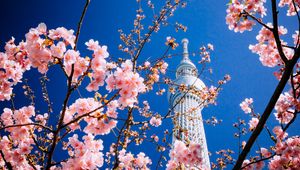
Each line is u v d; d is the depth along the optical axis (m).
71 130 5.86
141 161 8.76
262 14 7.37
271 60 8.55
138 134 9.48
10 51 5.94
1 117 6.64
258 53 8.70
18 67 5.91
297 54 5.75
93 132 5.73
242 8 7.27
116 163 8.12
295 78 8.03
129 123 8.38
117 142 8.08
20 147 6.48
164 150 9.95
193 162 7.50
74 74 4.82
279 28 8.17
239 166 5.74
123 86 4.81
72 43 4.74
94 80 4.89
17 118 6.32
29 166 7.13
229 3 7.40
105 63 4.86
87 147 5.75
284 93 7.76
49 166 5.77
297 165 6.95
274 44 8.28
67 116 5.86
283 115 7.62
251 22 7.49
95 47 4.86
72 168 5.58
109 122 5.72
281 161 7.00
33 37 4.67
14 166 6.85
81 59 4.79
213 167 10.50
